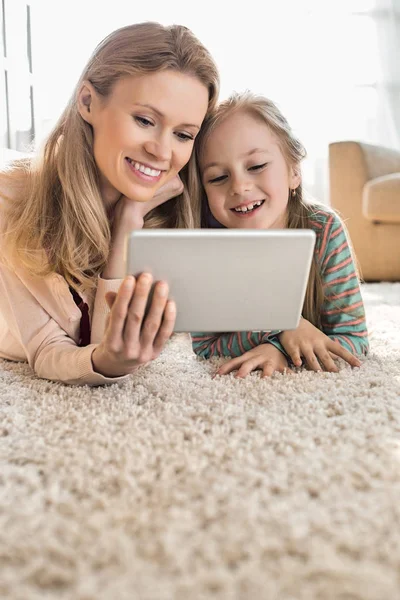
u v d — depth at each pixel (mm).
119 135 1107
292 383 1043
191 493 637
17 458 738
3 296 1198
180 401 956
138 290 871
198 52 1136
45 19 3904
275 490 645
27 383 1105
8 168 1296
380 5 4398
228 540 545
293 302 969
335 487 641
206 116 1247
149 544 540
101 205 1212
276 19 4328
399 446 747
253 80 4363
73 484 670
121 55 1104
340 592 478
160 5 4230
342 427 824
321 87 4430
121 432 811
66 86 4035
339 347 1195
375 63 4461
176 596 474
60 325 1209
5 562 532
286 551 536
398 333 1564
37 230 1190
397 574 501
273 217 1271
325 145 4477
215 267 900
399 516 585
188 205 1311
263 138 1228
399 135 4496
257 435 784
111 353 955
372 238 3258
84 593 475
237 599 470
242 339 1261
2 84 3215
